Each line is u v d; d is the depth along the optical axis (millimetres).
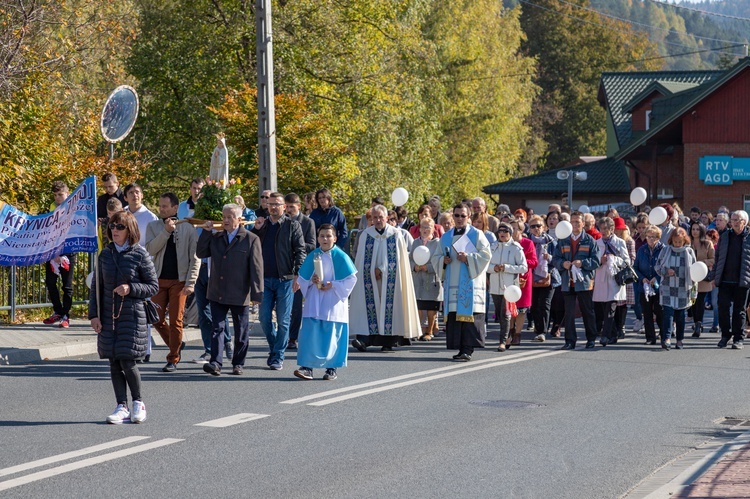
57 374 14117
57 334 17500
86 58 29750
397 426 10984
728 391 13953
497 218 22953
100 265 10742
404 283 17781
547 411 12078
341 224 18625
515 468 9227
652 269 19578
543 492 8422
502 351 18016
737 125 44188
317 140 28016
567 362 16609
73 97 28781
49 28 28109
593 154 92188
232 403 12133
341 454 9586
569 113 92375
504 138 66625
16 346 15820
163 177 38812
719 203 44562
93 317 10797
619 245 19328
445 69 62531
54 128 26344
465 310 16438
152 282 10844
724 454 9727
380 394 12992
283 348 15086
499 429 10938
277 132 27484
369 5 40844
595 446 10258
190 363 15438
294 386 13492
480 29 64312
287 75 36875
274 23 36781
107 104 18438
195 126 36781
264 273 15078
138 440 9984
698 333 21281
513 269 18016
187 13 37781
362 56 40156
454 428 10938
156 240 14367
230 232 14219
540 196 59938
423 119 51656
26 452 9398
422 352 17734
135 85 37594
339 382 13930
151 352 16531
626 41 94188
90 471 8727
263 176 21641
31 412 11383
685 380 14875
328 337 14055
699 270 18672
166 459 9227
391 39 44031
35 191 23188
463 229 16688
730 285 19141
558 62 93375
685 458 9812
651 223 21828
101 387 13094
